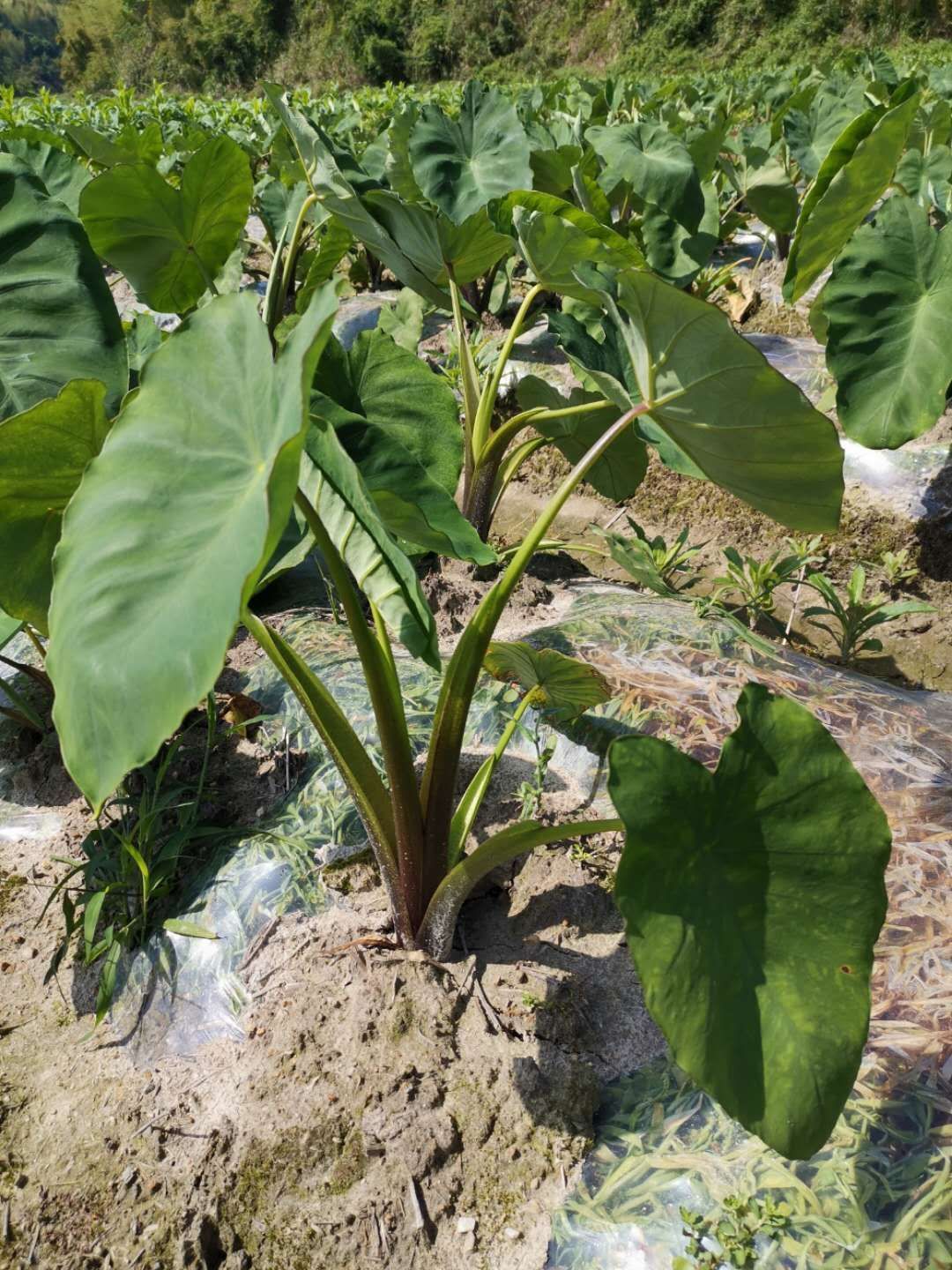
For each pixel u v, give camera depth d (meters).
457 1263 1.32
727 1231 1.25
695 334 1.21
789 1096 1.12
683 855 1.14
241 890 1.81
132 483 1.17
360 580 1.30
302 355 0.94
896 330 2.80
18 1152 1.56
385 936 1.70
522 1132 1.43
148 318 3.00
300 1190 1.41
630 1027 1.57
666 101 6.88
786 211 4.51
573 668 1.69
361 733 2.07
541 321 4.50
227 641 0.95
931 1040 1.44
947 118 4.01
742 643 2.37
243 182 2.95
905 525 3.23
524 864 1.81
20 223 1.96
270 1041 1.59
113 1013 1.77
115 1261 1.39
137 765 0.99
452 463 2.08
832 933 1.17
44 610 1.69
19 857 2.13
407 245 2.84
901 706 2.16
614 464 2.88
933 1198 1.25
